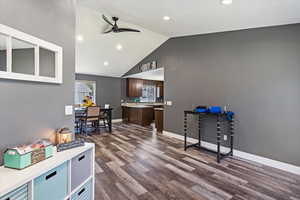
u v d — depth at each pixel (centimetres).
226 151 357
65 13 187
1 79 127
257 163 302
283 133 278
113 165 290
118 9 288
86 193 171
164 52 529
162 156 334
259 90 305
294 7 223
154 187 221
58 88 180
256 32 309
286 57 274
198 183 233
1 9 125
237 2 227
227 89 354
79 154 159
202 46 404
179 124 468
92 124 614
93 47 533
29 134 149
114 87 793
